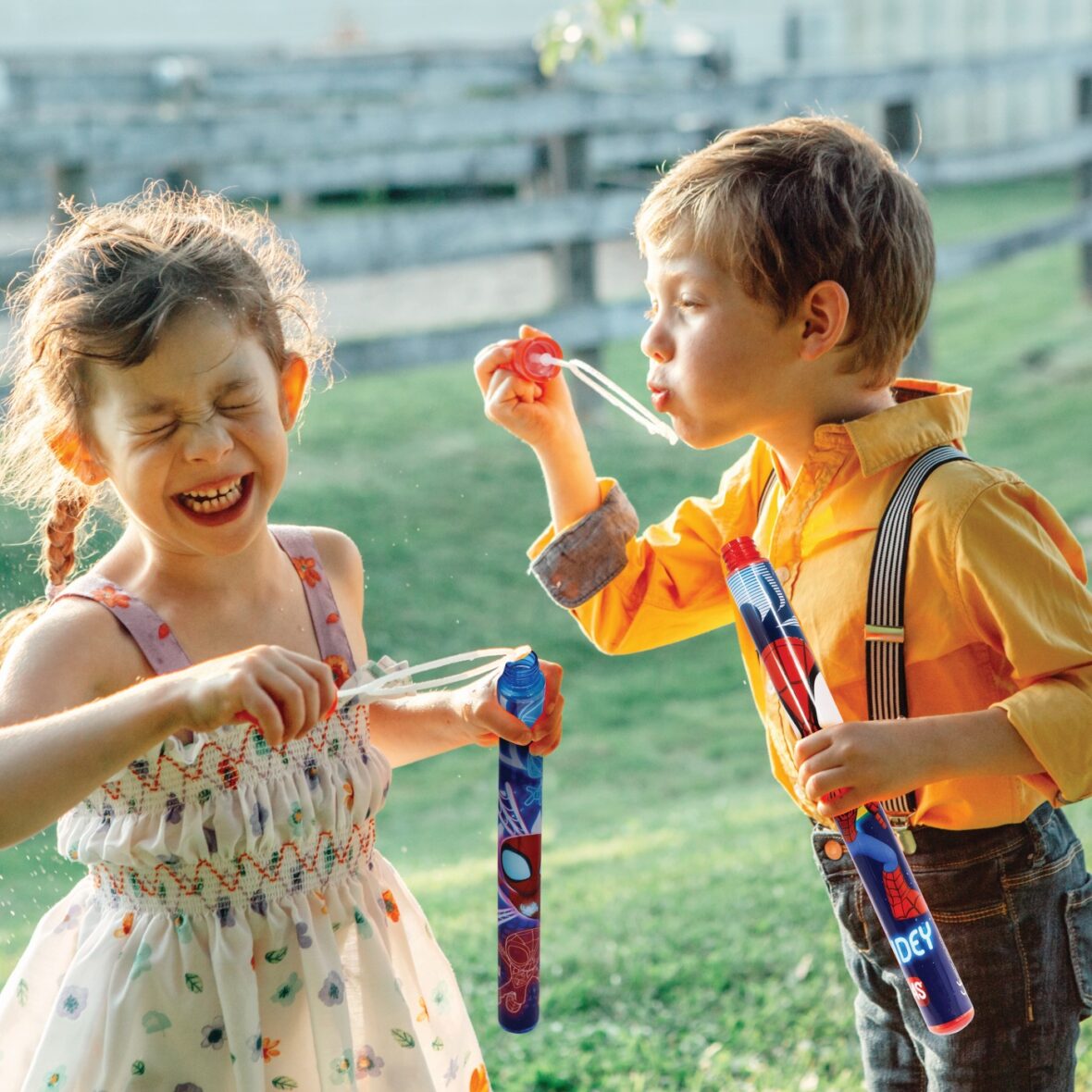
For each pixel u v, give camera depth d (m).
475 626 6.55
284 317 2.02
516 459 8.21
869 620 1.87
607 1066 2.90
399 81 9.72
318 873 1.83
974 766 1.76
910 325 2.00
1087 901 1.95
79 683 1.75
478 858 4.66
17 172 8.21
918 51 16.27
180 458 1.71
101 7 18.48
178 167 7.48
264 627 1.90
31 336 1.83
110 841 1.76
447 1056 1.96
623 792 5.36
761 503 2.15
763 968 3.33
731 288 1.92
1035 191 15.23
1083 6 15.33
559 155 8.59
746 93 9.04
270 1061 1.79
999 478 1.87
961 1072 1.91
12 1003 1.86
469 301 10.73
